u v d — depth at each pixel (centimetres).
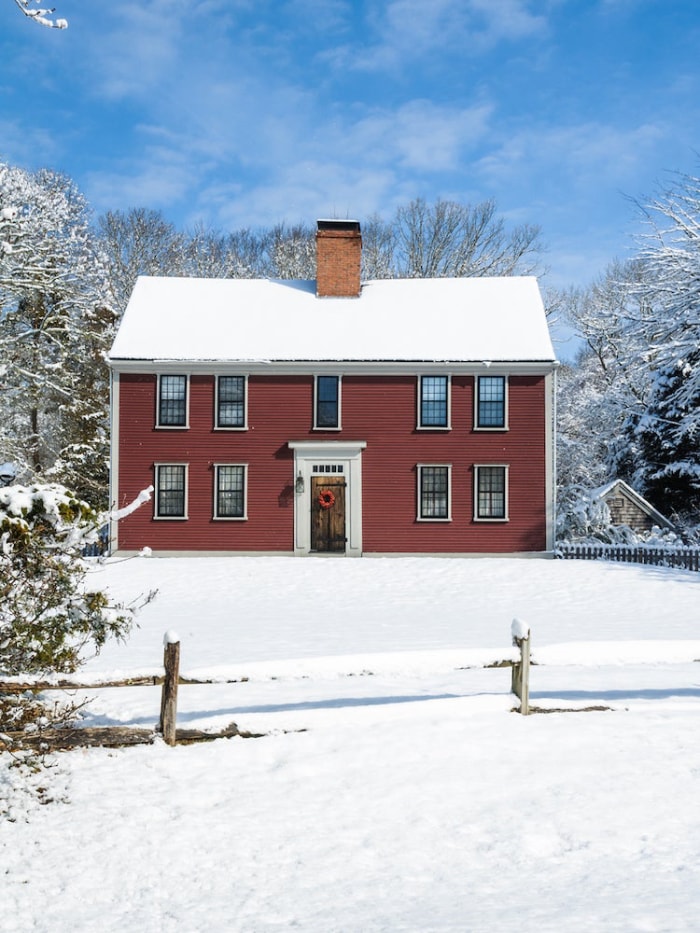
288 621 1892
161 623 1850
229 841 606
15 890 541
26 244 3412
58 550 831
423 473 3291
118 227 5684
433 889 536
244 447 3281
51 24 946
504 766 738
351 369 3297
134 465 3272
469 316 3519
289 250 6006
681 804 660
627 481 4453
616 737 809
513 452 3278
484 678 1138
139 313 3494
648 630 1711
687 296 3069
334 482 3284
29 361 3616
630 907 497
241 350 3325
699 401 3884
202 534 3259
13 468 3812
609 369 5038
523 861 575
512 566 2998
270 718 805
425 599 2347
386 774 721
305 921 495
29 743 751
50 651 812
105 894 538
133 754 763
